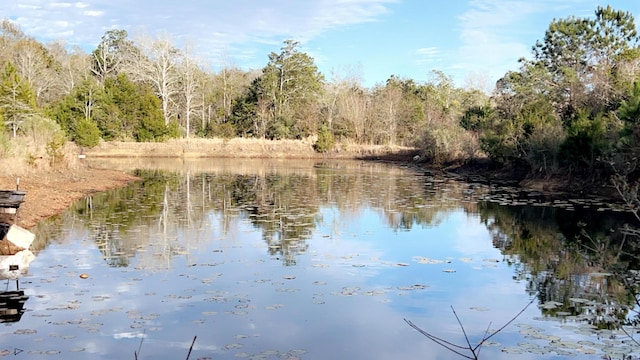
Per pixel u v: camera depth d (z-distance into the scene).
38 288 8.51
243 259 10.60
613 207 17.38
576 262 10.62
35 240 11.94
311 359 6.02
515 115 26.97
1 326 6.86
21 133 26.00
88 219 14.69
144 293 8.32
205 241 12.22
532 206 17.91
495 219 15.52
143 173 30.41
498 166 29.47
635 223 14.38
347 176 29.92
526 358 6.04
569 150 21.61
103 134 46.72
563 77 33.09
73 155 25.25
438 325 7.14
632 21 37.59
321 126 51.06
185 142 47.72
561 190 21.94
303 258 10.80
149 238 12.39
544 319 7.34
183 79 53.50
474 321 7.29
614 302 8.07
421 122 49.06
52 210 15.77
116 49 64.44
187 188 22.92
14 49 51.38
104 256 10.62
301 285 8.89
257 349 6.27
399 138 52.84
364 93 58.97
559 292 8.59
